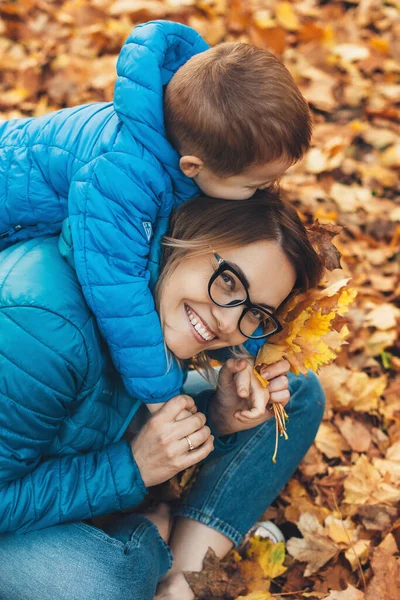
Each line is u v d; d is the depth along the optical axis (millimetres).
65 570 1651
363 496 2197
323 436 2383
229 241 1570
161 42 1591
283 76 1529
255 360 1813
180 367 1753
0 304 1543
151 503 2143
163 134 1587
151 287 1673
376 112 3654
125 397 1825
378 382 2510
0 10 3791
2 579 1668
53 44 3609
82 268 1586
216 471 2029
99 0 3912
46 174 1722
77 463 1704
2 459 1573
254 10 4051
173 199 1686
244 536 2090
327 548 2057
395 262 3010
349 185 3332
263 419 1890
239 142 1491
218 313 1603
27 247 1666
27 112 3391
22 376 1525
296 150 1546
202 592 1937
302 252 1612
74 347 1555
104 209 1573
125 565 1687
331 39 4008
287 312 1787
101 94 3477
